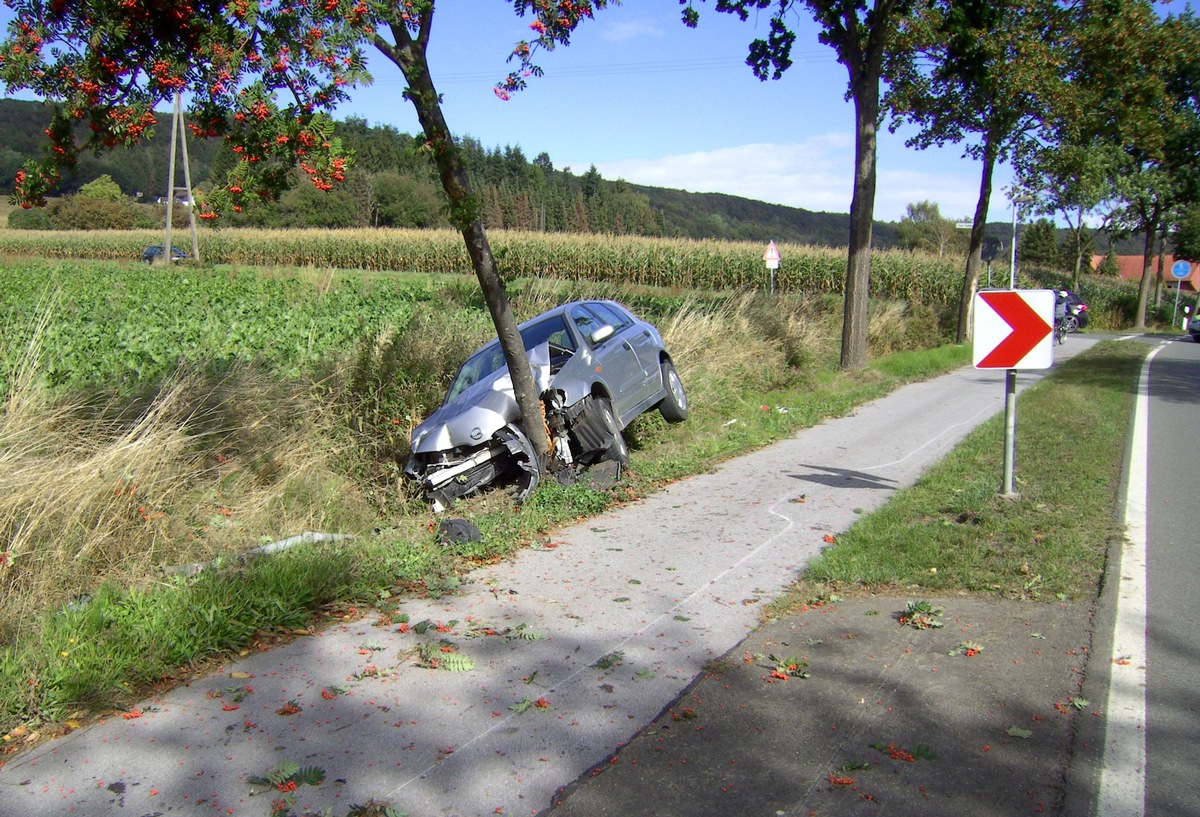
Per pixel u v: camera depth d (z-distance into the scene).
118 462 6.72
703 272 37.72
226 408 8.89
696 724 4.02
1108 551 6.32
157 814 3.41
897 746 3.78
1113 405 13.54
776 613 5.43
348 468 9.32
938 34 20.97
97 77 5.84
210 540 6.75
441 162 7.52
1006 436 7.69
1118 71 22.75
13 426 6.76
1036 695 4.21
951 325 27.88
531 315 17.25
